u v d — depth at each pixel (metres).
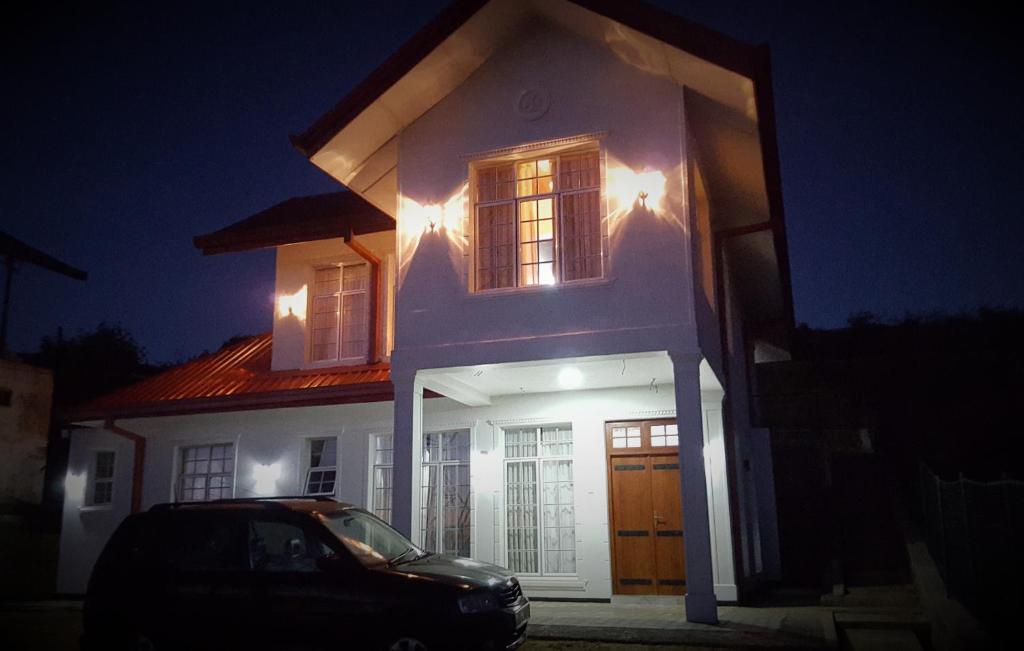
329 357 15.30
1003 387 18.30
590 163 11.24
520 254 11.27
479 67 11.73
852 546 14.31
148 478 15.61
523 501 13.23
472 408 13.68
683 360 10.00
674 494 12.34
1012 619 9.22
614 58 11.12
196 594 7.73
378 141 12.02
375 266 14.99
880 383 18.95
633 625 9.44
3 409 20.83
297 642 7.35
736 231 12.83
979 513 10.66
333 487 14.34
